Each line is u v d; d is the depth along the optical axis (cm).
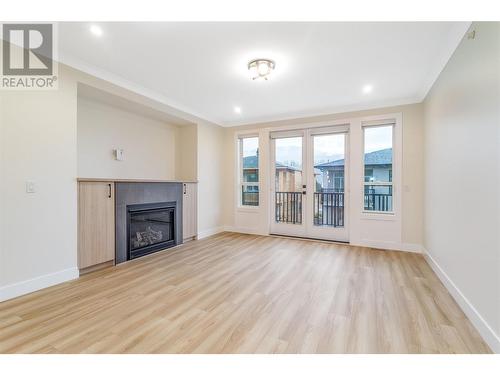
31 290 231
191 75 301
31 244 232
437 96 284
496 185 154
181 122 450
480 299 172
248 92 356
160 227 391
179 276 277
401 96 366
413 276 276
